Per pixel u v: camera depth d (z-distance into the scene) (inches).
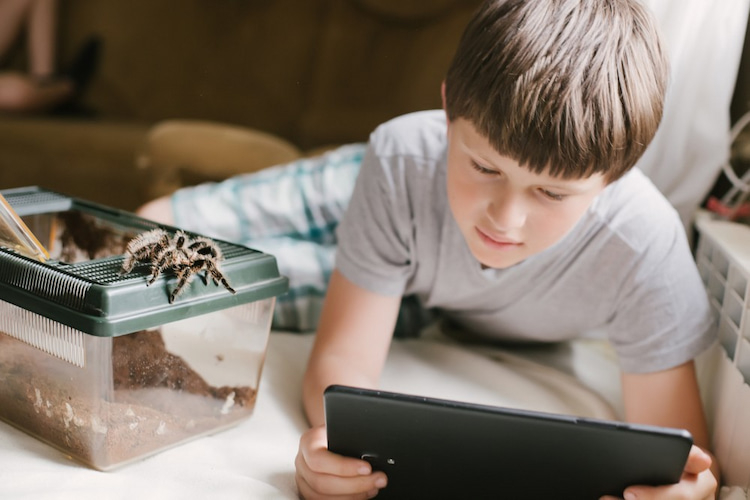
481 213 34.3
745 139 50.4
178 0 104.0
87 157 92.7
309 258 50.6
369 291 42.1
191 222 53.6
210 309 35.0
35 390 35.3
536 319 44.6
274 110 99.0
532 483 31.8
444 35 89.5
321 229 54.4
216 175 81.3
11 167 94.7
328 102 95.5
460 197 34.7
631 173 41.0
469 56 34.5
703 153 48.8
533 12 33.8
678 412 39.1
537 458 31.2
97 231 42.1
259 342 38.2
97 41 107.3
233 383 37.8
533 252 35.3
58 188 93.7
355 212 42.7
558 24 33.5
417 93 89.7
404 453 32.3
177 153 81.0
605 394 44.9
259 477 35.2
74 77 106.7
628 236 39.4
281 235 54.4
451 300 45.3
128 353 33.7
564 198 33.6
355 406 31.5
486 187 33.9
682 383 39.4
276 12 99.4
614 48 33.4
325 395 31.5
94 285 32.7
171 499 32.9
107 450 34.0
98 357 32.9
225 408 37.9
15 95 99.3
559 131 32.0
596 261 40.3
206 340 36.1
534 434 30.6
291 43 98.5
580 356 49.0
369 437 32.3
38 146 94.0
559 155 32.1
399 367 45.1
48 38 106.3
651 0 44.9
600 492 31.6
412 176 41.4
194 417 36.8
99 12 107.6
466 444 31.4
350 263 42.3
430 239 41.8
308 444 34.0
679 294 39.4
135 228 40.7
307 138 96.0
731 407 38.5
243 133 83.7
